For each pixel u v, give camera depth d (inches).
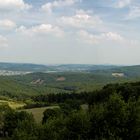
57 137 1465.3
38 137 1509.6
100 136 1333.7
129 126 1336.1
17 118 3334.2
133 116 1350.9
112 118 1363.2
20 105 7677.2
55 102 7460.6
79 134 1418.6
